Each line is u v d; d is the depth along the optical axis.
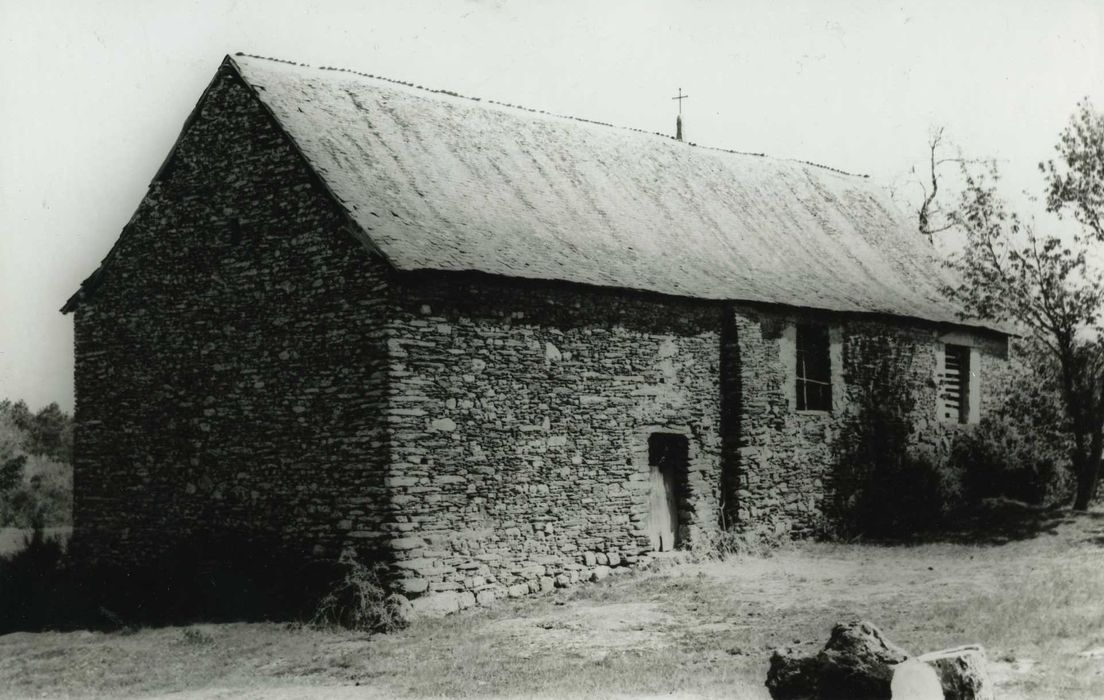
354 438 14.22
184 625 14.42
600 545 16.09
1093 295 20.75
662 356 17.27
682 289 17.20
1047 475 22.73
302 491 14.77
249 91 15.92
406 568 13.72
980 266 21.56
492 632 12.80
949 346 22.89
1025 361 23.89
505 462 14.97
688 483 17.58
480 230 15.63
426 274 14.01
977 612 12.39
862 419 20.52
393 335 13.98
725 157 23.36
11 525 25.91
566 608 14.06
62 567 17.69
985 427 23.08
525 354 15.34
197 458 16.16
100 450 17.48
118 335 17.44
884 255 23.52
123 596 15.93
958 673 8.45
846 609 13.10
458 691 10.09
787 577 15.65
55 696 11.04
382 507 13.84
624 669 10.59
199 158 16.61
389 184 15.52
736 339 18.20
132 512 16.95
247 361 15.64
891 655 8.42
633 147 21.34
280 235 15.41
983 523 20.16
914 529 20.23
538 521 15.30
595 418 16.17
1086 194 20.30
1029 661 10.24
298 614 14.12
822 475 19.64
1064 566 15.37
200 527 15.98
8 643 14.02
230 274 16.00
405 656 11.81
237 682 11.23
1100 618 11.81
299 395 14.93
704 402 17.94
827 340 20.06
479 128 18.59
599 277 16.05
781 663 8.94
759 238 20.94
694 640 11.85
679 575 16.02
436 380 14.34
